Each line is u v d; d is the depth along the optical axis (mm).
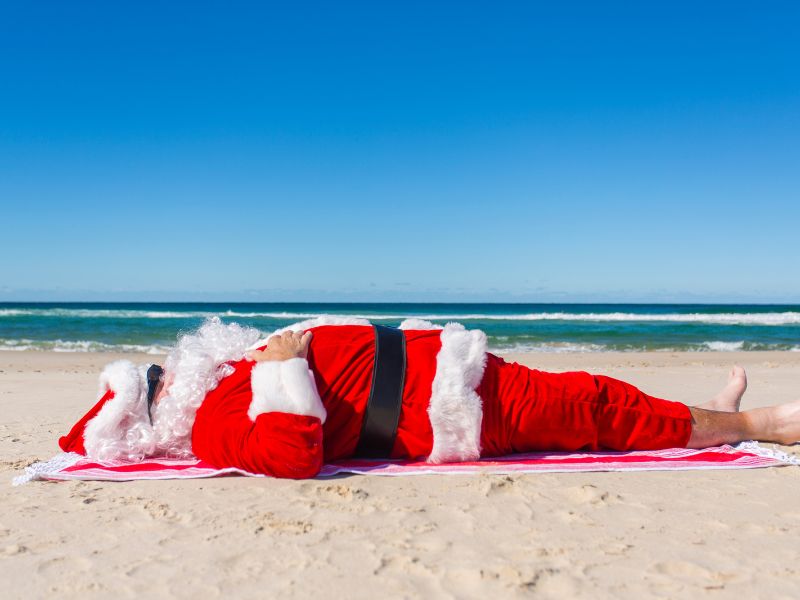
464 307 105312
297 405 3311
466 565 2383
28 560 2465
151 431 3727
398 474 3488
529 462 3680
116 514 2959
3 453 4293
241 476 3523
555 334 26578
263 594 2184
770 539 2625
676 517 2879
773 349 20641
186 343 3795
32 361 14352
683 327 32438
